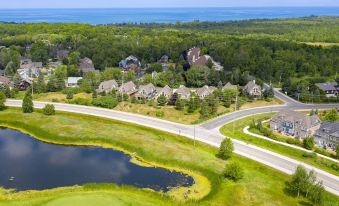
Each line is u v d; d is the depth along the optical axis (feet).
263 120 420.36
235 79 553.23
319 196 240.12
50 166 292.40
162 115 416.87
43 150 325.62
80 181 267.80
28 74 624.59
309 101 506.89
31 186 257.75
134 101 458.09
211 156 313.12
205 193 257.34
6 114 402.72
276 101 501.97
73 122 384.27
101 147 334.85
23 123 381.40
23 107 410.52
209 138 353.31
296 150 328.08
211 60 636.89
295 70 652.07
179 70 622.54
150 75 569.23
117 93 483.10
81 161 303.68
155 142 334.65
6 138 352.69
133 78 570.05
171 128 378.94
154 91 489.26
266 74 611.88
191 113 426.10
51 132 358.23
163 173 286.05
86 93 504.02
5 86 507.30
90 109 438.40
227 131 372.79
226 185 263.29
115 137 346.95
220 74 561.43
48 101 468.75
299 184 248.52
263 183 267.80
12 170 282.77
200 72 558.97
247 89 513.86
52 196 241.55
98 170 287.28
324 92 523.70
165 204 238.27
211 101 446.19
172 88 524.93
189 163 296.51
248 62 639.76
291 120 380.17
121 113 424.87
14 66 648.38
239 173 269.23
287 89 538.06
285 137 370.32
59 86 524.11
